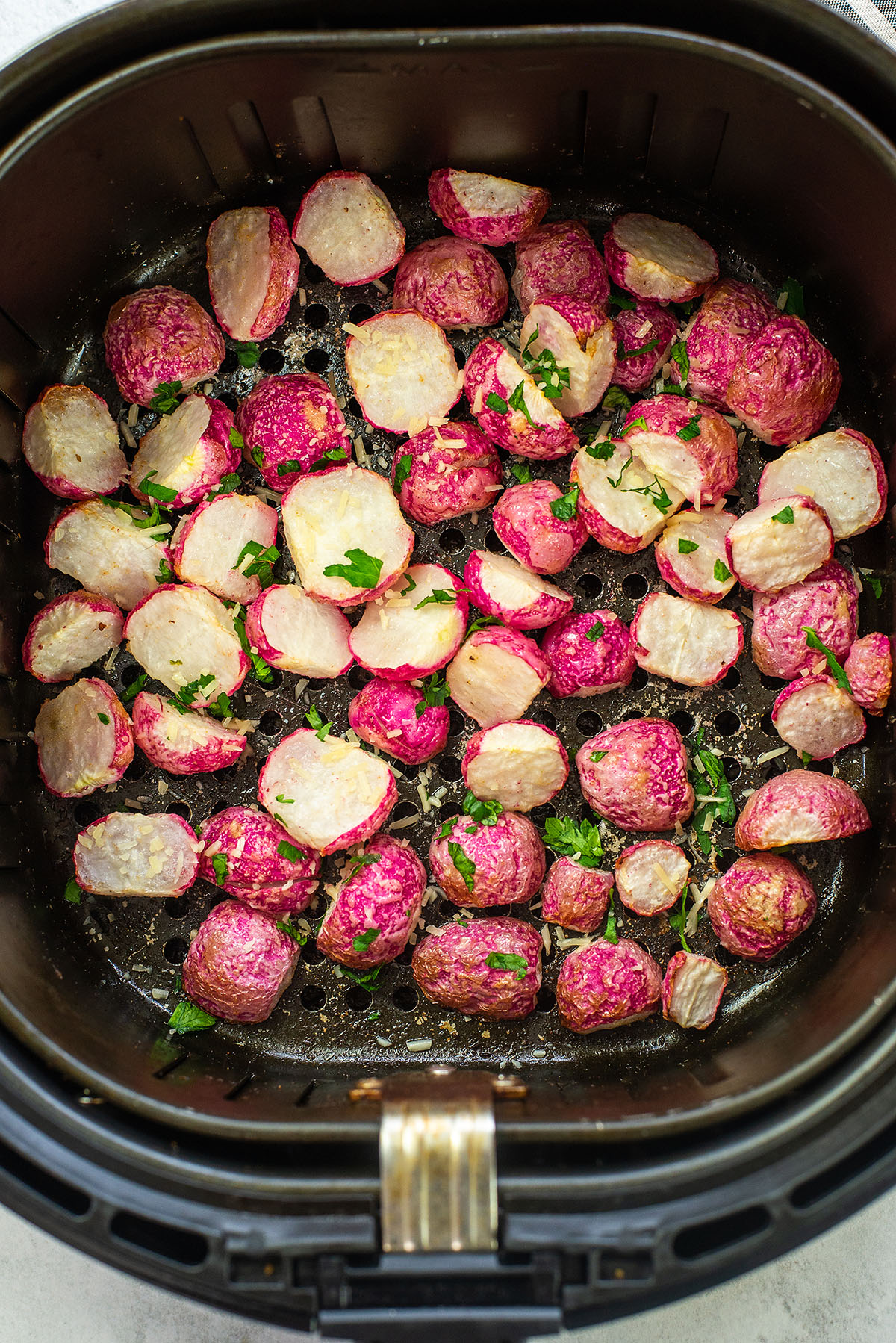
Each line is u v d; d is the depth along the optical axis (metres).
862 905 0.35
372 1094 0.31
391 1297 0.28
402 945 0.34
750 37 0.32
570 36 0.31
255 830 0.34
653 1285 0.28
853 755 0.35
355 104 0.34
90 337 0.37
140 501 0.36
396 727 0.34
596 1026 0.34
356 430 0.36
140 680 0.35
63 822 0.36
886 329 0.35
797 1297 0.36
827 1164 0.28
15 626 0.35
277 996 0.34
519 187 0.36
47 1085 0.29
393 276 0.36
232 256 0.36
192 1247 0.30
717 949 0.35
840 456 0.35
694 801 0.35
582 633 0.34
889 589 0.35
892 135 0.32
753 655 0.35
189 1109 0.29
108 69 0.31
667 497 0.35
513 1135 0.28
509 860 0.34
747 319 0.35
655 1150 0.30
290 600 0.34
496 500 0.36
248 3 0.31
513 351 0.36
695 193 0.36
